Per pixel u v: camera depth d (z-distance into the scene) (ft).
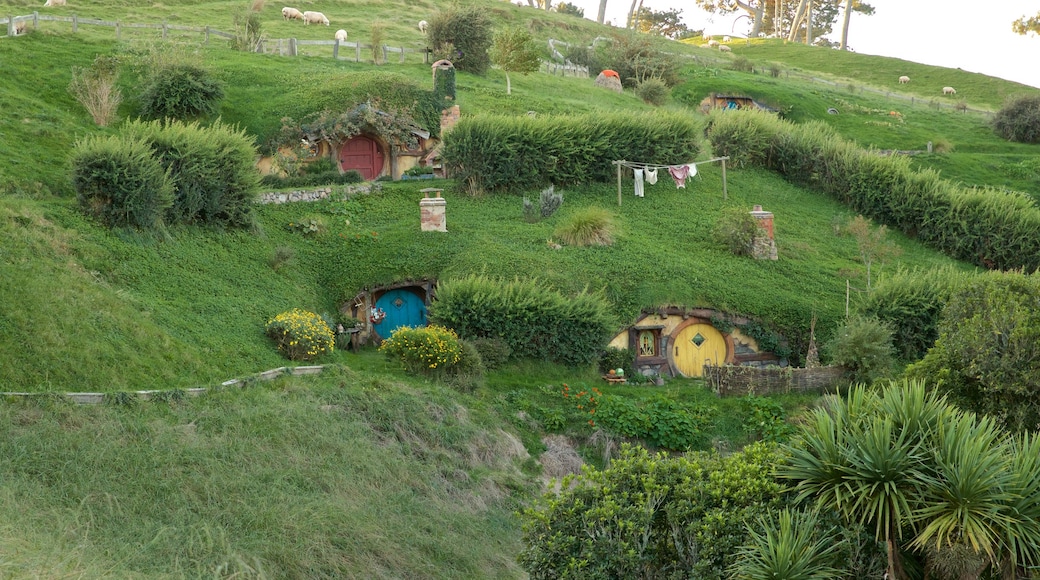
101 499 47.42
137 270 78.02
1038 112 190.60
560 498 43.24
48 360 59.36
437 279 92.63
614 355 88.48
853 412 40.50
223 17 203.72
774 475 40.24
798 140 140.56
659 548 41.55
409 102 128.88
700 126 134.10
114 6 195.72
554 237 102.12
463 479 63.77
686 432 76.33
